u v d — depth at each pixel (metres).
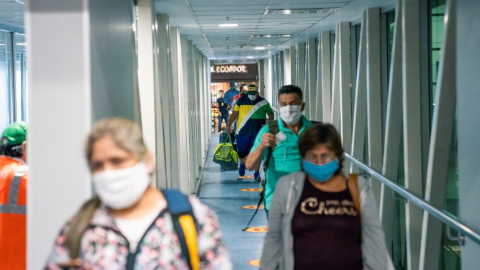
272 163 4.25
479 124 3.51
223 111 24.81
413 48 5.71
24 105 11.54
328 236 2.91
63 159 3.32
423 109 5.80
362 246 2.98
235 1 6.95
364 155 8.59
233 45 15.27
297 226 2.93
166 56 7.79
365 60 8.07
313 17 8.87
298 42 14.58
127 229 1.94
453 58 4.37
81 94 3.31
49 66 3.31
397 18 6.19
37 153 3.32
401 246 6.96
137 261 1.91
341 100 9.53
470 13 3.61
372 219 2.95
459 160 3.87
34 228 3.33
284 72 17.58
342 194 2.96
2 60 9.95
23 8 7.20
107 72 3.74
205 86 18.89
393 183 4.95
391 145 6.53
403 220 6.90
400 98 6.41
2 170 3.67
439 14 5.59
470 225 3.69
